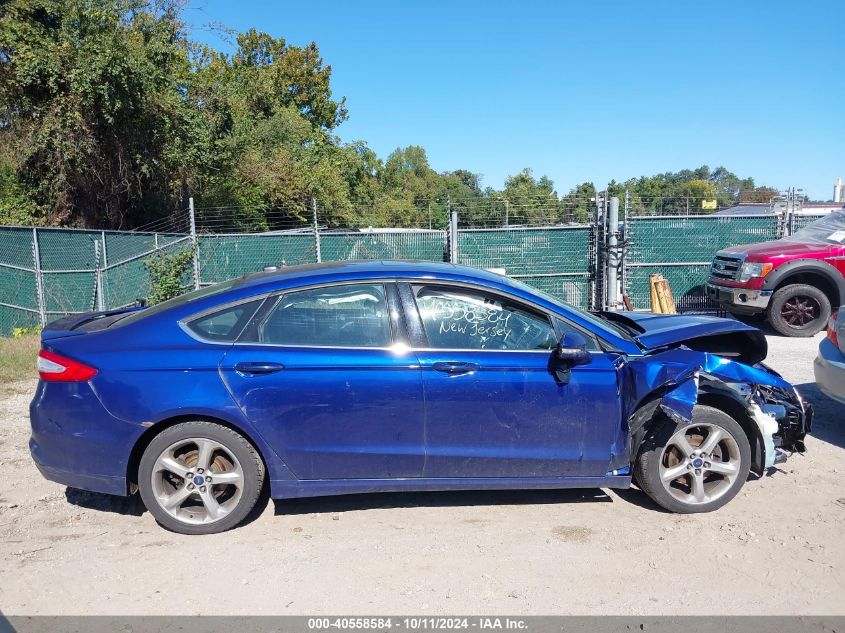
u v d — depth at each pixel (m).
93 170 18.36
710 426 4.41
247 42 41.19
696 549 3.97
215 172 21.88
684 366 4.14
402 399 4.08
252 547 4.02
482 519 4.38
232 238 13.30
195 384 3.99
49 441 4.07
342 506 4.59
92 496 4.77
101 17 17.34
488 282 4.30
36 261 13.32
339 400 4.06
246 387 4.00
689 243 13.11
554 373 4.17
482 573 3.72
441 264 4.63
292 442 4.07
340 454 4.11
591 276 13.04
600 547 4.00
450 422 4.13
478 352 4.16
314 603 3.44
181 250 13.21
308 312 4.19
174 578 3.68
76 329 4.41
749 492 4.79
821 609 3.37
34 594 3.53
